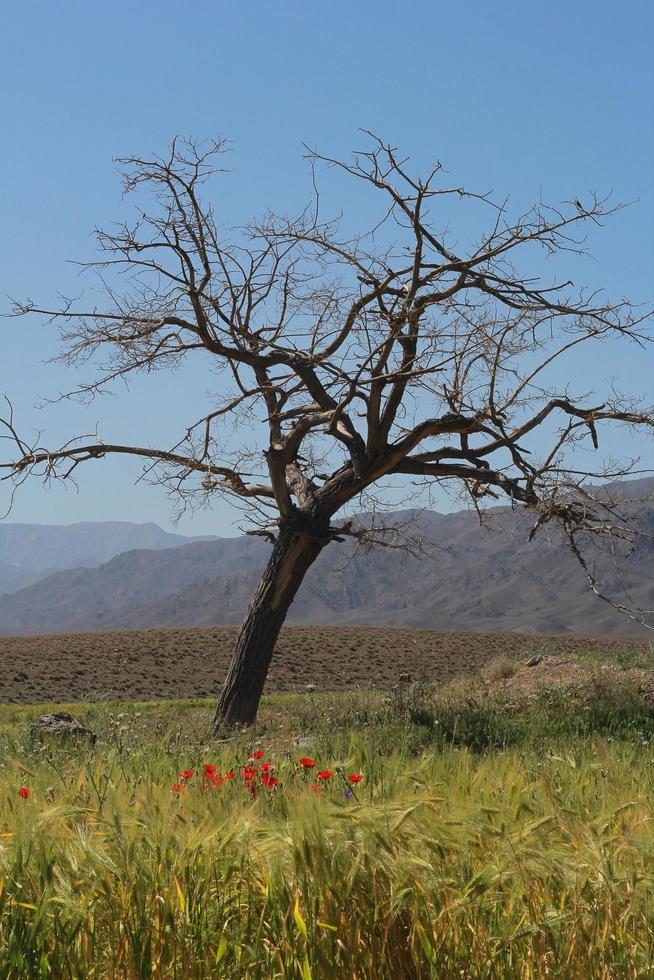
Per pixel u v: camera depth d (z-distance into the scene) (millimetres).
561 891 3342
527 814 3754
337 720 13625
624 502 16500
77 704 23312
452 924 3207
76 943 3152
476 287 16375
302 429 16797
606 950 3195
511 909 3277
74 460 16875
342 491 16953
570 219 15602
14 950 3016
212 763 6125
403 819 3422
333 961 3111
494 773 4512
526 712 14523
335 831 3326
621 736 12289
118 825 3420
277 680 34094
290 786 4645
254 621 16219
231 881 3344
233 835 3428
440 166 15758
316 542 16719
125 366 17016
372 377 16031
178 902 3209
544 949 3207
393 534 18469
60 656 37031
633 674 16578
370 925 3184
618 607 15734
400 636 45656
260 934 3180
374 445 16656
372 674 36250
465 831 3467
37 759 7840
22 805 3834
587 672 17234
